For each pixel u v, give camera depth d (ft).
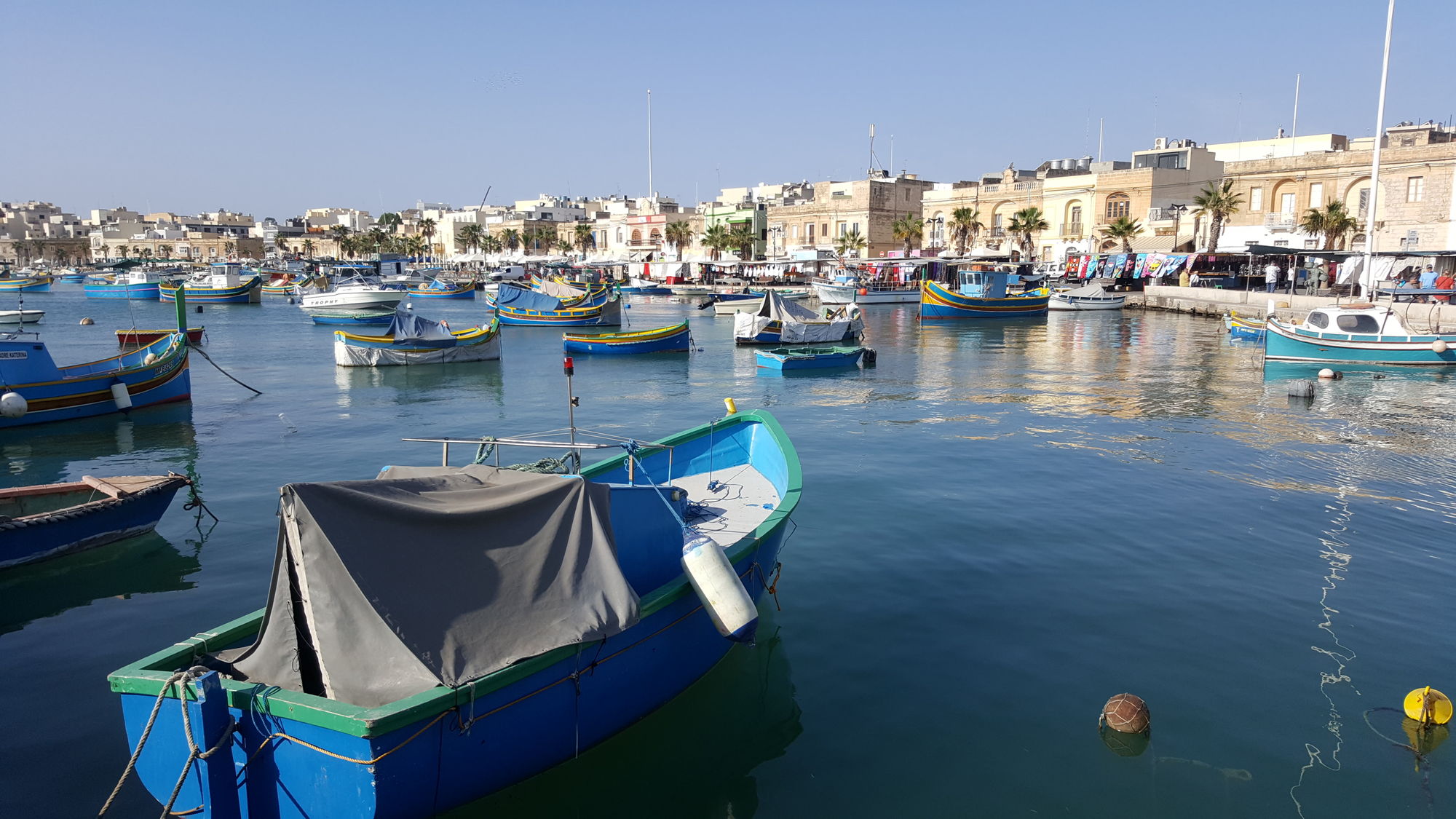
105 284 291.17
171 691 20.62
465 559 22.95
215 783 20.90
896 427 77.56
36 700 29.96
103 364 91.56
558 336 175.11
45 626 35.88
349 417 84.79
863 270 283.18
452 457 66.44
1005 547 44.39
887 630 35.09
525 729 23.80
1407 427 75.97
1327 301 158.40
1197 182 246.88
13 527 40.65
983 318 198.90
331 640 21.13
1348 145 264.72
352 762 20.20
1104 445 69.00
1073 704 29.63
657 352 140.67
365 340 123.24
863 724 28.71
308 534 20.97
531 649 23.26
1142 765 26.27
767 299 153.28
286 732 20.71
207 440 73.26
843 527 47.60
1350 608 36.83
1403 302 139.13
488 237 458.50
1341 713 28.84
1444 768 25.91
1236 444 68.95
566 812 25.05
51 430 77.41
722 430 45.42
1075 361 127.85
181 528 48.37
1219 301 196.13
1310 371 110.83
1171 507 51.16
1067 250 255.09
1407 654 32.73
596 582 25.30
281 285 334.44
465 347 128.26
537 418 84.33
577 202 562.25
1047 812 24.34
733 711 29.53
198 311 229.25
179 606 37.96
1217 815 24.02
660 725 28.68
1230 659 32.50
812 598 38.17
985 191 286.05
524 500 24.34
